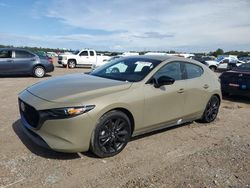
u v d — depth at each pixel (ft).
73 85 14.24
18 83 39.19
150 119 15.35
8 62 45.70
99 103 12.73
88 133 12.53
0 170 11.76
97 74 17.34
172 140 16.71
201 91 18.85
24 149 13.87
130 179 11.76
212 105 20.67
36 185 10.84
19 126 17.31
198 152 15.14
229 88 31.83
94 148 13.01
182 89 17.10
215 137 17.90
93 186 11.06
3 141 14.75
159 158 14.01
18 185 10.77
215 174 12.64
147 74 15.49
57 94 13.10
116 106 13.34
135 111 14.32
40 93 13.60
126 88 14.25
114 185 11.23
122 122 13.92
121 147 14.12
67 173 11.89
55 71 67.51
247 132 19.52
